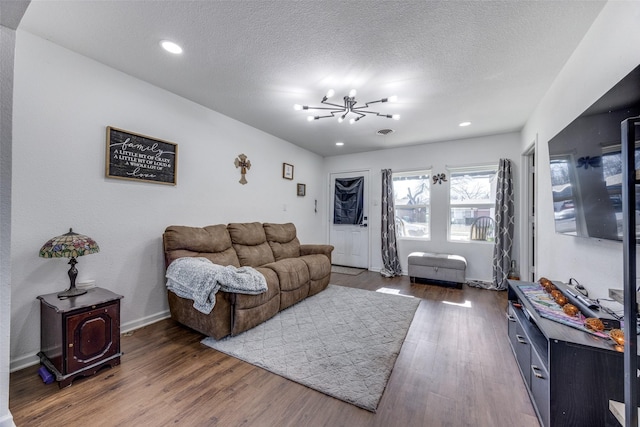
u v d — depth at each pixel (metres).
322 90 2.61
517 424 1.34
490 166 4.05
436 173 4.41
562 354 1.21
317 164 5.35
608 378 1.16
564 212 1.87
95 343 1.72
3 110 1.23
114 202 2.26
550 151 2.07
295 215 4.68
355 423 1.34
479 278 4.07
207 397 1.52
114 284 2.26
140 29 1.77
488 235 4.08
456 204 4.31
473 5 1.53
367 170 5.10
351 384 1.63
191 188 2.90
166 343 2.13
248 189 3.66
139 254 2.43
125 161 2.31
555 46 1.88
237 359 1.91
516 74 2.26
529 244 3.64
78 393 1.54
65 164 1.98
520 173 3.74
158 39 1.87
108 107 2.21
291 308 2.91
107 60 2.13
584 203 1.59
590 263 1.75
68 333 1.60
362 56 2.04
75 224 2.03
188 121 2.86
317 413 1.41
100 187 2.17
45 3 1.53
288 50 1.98
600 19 1.57
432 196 4.43
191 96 2.78
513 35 1.78
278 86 2.54
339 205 5.39
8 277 1.26
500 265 3.73
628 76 1.16
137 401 1.48
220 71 2.29
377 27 1.72
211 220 3.13
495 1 1.50
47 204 1.89
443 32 1.76
